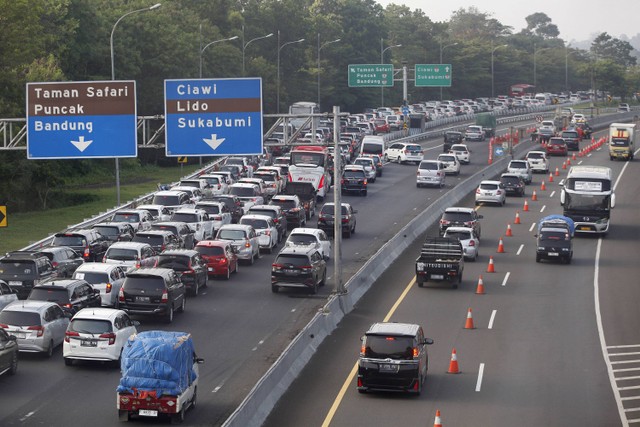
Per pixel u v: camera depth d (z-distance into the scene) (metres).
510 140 145.50
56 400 37.28
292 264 58.69
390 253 71.00
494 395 39.62
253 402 35.44
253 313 53.72
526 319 53.81
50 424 34.38
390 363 38.56
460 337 49.50
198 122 55.97
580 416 37.00
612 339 49.66
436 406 37.97
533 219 90.56
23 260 53.25
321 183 97.44
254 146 56.12
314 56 194.38
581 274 67.12
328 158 105.12
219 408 36.78
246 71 158.12
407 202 99.69
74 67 121.81
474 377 42.28
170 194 80.75
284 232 79.75
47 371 41.38
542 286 62.94
